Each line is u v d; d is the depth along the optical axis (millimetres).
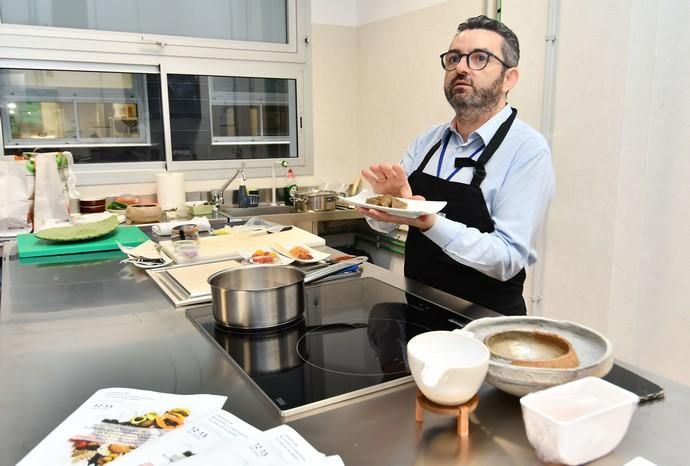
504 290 1492
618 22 1830
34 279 1411
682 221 1702
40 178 2207
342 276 1421
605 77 1894
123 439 622
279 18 3252
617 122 1868
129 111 2936
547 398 585
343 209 3102
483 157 1476
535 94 2182
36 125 2742
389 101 3178
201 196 3131
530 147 1420
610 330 1972
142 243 1793
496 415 675
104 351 907
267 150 3350
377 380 780
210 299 1202
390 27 3094
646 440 612
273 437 617
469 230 1286
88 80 2809
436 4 2711
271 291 993
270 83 3281
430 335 688
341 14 3387
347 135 3551
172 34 2984
